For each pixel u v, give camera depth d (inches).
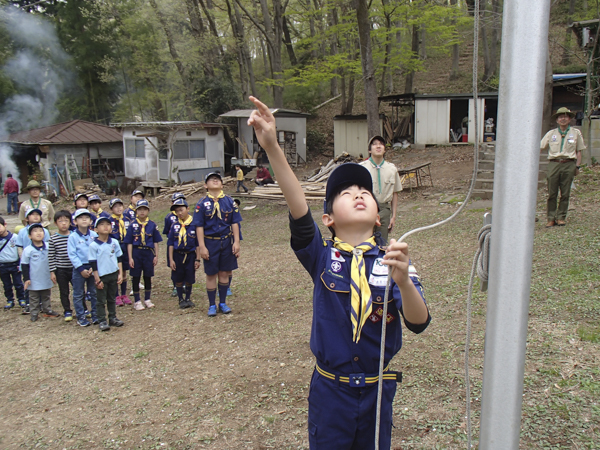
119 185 1051.9
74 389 192.7
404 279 72.6
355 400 82.4
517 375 64.9
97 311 264.7
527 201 63.1
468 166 706.8
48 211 391.2
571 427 127.0
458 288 241.8
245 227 574.2
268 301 283.3
